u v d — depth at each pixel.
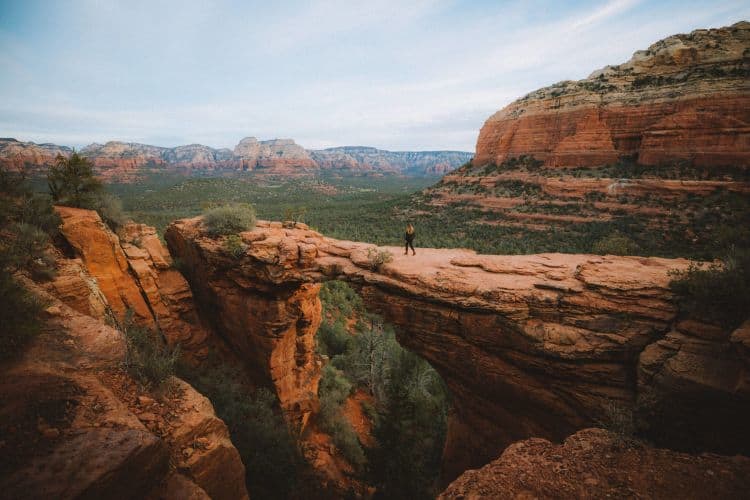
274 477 13.05
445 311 12.78
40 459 4.80
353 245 17.95
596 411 10.43
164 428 6.83
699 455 6.52
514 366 11.86
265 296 18.08
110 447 5.23
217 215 19.20
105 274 15.61
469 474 6.71
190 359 17.58
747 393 7.62
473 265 14.26
